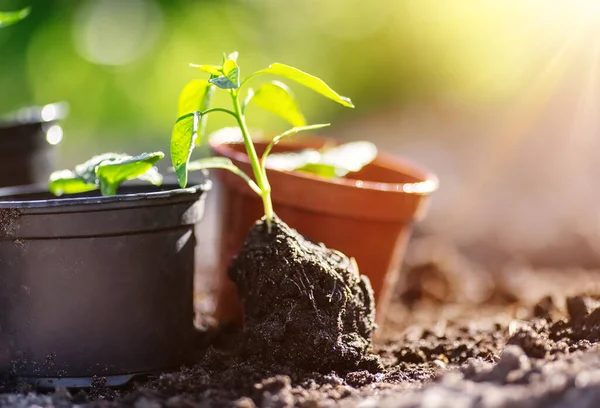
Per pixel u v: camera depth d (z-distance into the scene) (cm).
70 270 54
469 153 149
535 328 59
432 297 81
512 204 119
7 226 54
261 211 64
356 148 69
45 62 182
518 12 161
